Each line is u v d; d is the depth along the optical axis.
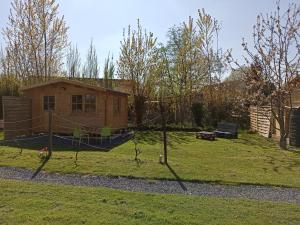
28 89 20.39
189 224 5.78
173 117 29.41
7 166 10.75
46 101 20.36
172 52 30.50
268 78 18.55
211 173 10.38
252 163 12.87
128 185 8.89
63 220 5.78
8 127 18.06
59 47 30.47
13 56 29.27
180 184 9.12
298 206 7.14
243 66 20.73
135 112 28.12
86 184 8.88
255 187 9.05
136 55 28.62
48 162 11.29
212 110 28.84
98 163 11.20
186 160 12.72
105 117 19.77
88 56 34.50
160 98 29.05
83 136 18.02
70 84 19.98
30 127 20.30
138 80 28.41
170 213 6.34
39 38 29.34
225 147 17.64
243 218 6.21
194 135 23.20
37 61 29.44
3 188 7.84
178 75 30.03
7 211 6.20
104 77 31.56
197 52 30.31
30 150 13.96
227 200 7.49
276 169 11.73
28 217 5.89
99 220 5.81
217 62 30.50
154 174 10.01
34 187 8.03
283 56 18.20
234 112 28.67
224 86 29.31
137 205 6.79
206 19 30.56
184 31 30.42
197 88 29.88
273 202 7.49
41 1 28.75
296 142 18.25
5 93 26.98
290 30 18.06
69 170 10.32
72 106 20.09
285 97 18.62
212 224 5.82
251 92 22.08
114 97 21.78
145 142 18.92
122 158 12.16
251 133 25.56
